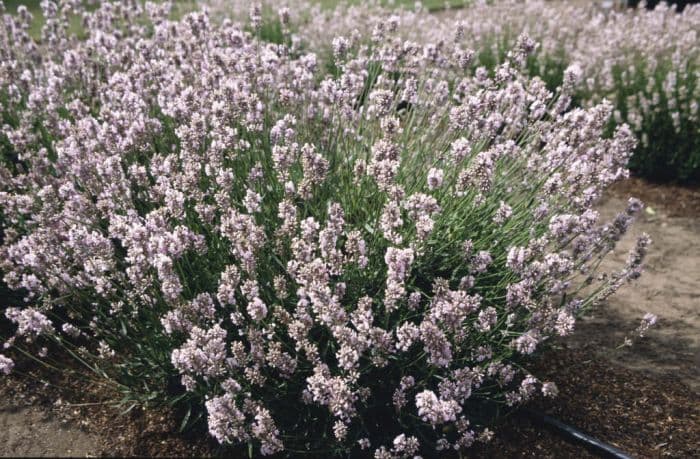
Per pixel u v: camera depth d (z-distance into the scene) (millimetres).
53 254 614
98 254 554
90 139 677
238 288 587
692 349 766
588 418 650
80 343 718
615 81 1374
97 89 884
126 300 632
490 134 716
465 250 603
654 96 1195
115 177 628
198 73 806
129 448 595
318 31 1577
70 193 622
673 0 2055
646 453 610
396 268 486
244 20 1786
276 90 806
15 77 844
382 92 643
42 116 848
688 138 1219
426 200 527
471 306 502
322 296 478
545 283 665
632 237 1054
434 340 480
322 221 646
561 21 1626
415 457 495
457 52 789
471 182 577
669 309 850
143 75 777
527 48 725
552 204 695
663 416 657
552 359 738
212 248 634
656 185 1232
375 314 582
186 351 477
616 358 748
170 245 517
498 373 633
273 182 680
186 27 852
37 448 592
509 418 641
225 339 594
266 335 571
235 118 663
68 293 647
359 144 745
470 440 549
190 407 594
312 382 468
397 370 578
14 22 979
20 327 571
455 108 667
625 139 706
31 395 652
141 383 620
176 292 502
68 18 1070
